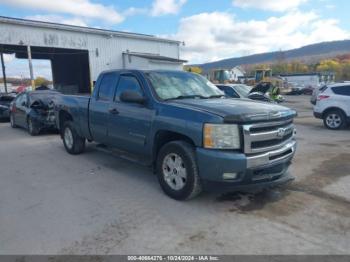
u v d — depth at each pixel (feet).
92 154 25.49
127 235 12.03
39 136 35.78
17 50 98.58
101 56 96.99
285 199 15.23
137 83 17.87
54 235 12.18
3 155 26.30
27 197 16.24
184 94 17.42
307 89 155.74
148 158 17.51
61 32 86.58
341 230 12.14
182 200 15.07
